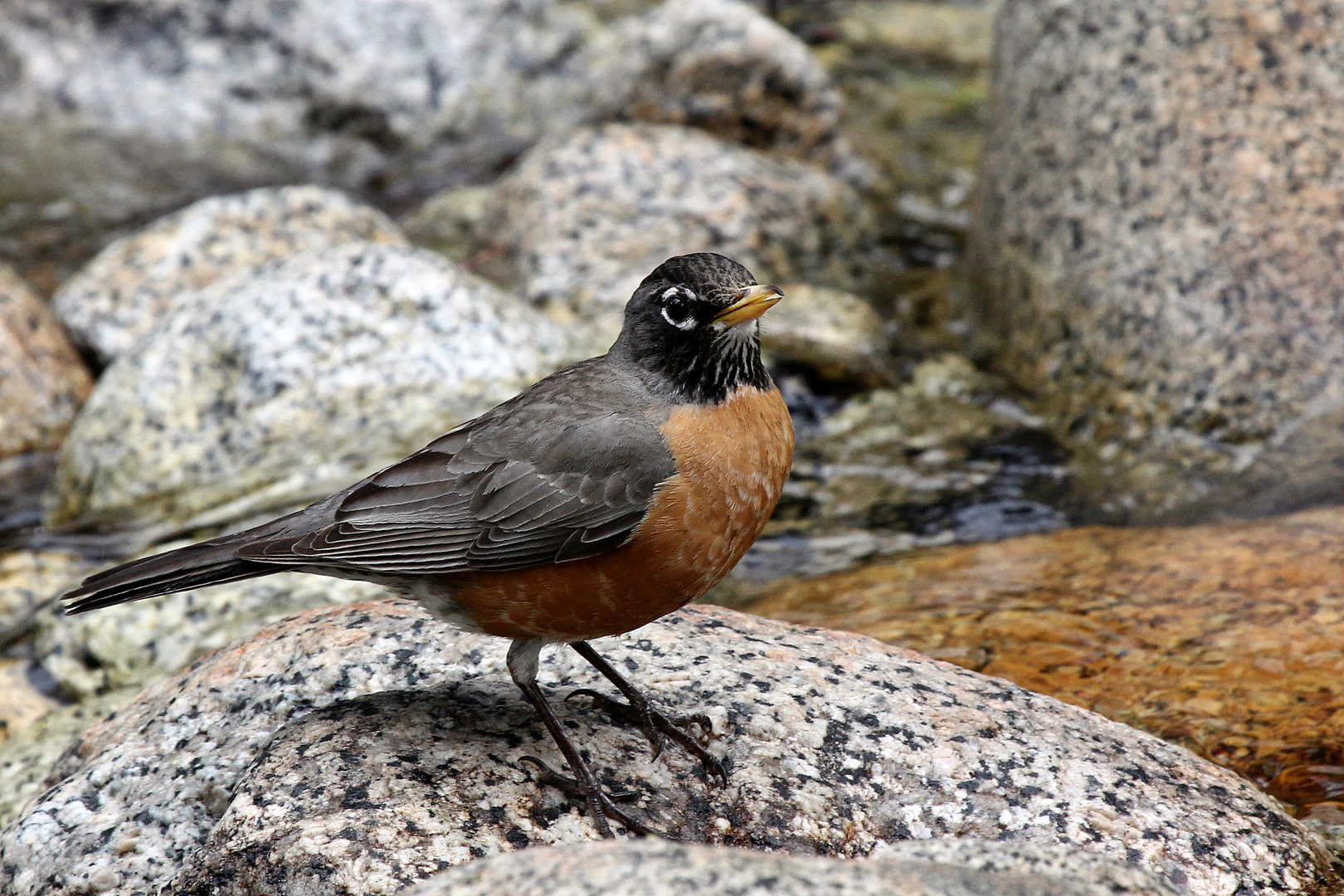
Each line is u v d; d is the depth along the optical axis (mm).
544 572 7016
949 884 4852
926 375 14758
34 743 9547
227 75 21953
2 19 21953
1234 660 8977
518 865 4977
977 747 6965
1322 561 10195
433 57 21938
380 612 8117
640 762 6848
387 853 5996
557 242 16219
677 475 7004
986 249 15625
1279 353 12797
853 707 7219
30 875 6891
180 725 7457
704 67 18750
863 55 23156
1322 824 7359
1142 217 13594
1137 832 6527
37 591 11742
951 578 10852
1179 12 13742
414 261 13484
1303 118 13180
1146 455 12953
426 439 12336
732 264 7367
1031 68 14945
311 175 21203
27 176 20234
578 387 7461
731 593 11266
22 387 14625
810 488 13016
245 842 6133
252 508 11891
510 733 6953
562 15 22219
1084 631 9562
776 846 6496
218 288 13930
